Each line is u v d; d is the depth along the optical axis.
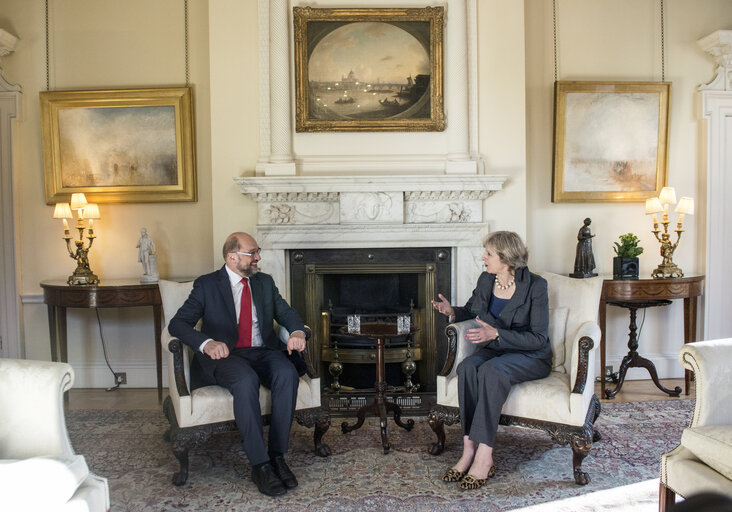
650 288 4.26
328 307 4.55
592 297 3.31
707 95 4.82
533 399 2.93
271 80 4.22
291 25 4.28
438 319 4.34
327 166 4.28
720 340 2.34
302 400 3.12
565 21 4.80
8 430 2.04
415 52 4.29
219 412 2.93
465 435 3.00
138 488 2.88
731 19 4.87
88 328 4.81
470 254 4.25
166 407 3.29
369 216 4.18
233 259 3.27
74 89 4.71
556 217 4.84
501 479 2.93
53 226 4.75
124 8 4.71
